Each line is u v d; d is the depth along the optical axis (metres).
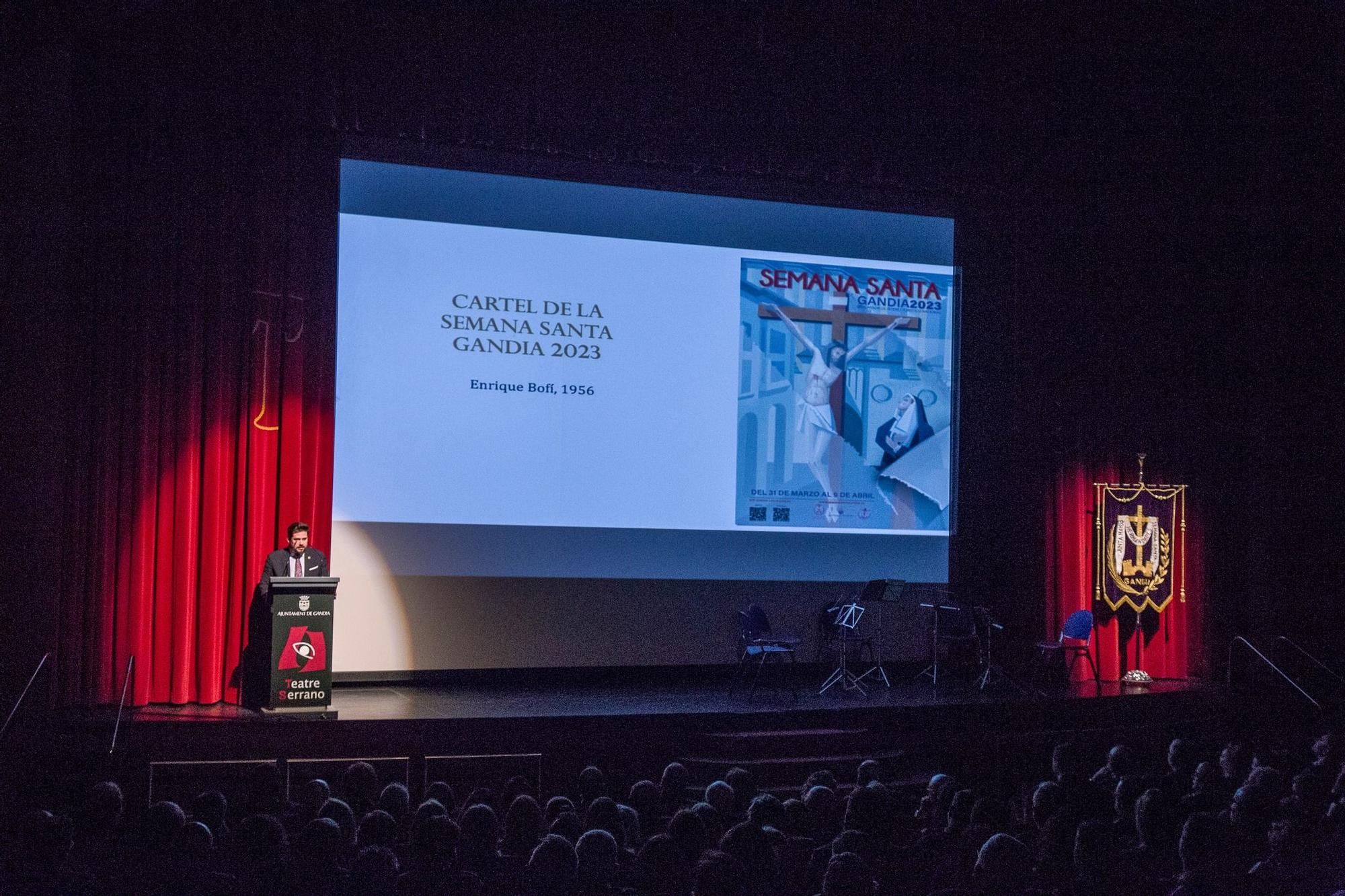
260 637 7.34
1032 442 9.16
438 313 8.09
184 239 7.32
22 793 5.98
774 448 8.69
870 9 7.95
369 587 7.89
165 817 3.70
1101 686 8.70
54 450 6.85
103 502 7.06
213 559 7.25
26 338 6.80
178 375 7.29
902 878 3.60
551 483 8.24
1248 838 3.80
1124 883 3.57
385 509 7.93
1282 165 9.52
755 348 8.70
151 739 6.27
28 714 6.55
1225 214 9.58
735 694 7.79
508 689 7.87
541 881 3.34
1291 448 9.51
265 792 4.88
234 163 7.43
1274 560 9.46
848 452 8.84
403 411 7.99
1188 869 3.66
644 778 6.82
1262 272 9.52
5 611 6.66
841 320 8.90
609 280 8.45
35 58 6.86
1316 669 9.27
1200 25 8.34
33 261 6.84
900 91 8.85
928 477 9.02
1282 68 9.01
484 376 8.15
